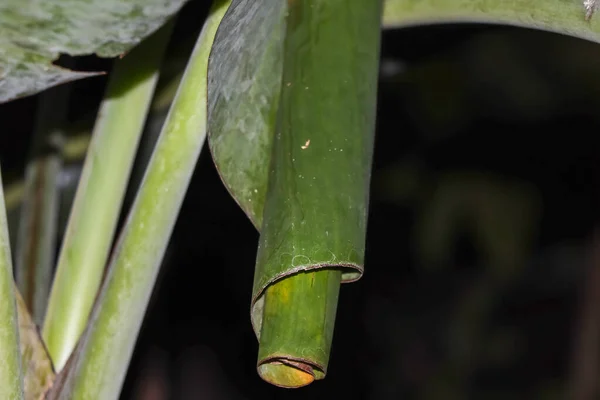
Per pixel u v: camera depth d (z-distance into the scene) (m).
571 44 2.06
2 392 0.94
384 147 2.53
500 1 0.96
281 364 0.91
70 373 1.01
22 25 0.92
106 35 0.93
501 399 3.64
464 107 2.26
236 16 0.94
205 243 2.58
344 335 3.41
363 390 3.41
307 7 0.92
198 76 0.98
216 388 3.50
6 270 0.94
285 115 0.90
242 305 2.98
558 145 2.61
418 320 3.57
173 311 2.96
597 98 2.17
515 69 2.12
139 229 0.99
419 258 3.08
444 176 2.65
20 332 1.02
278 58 0.95
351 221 0.88
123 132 1.08
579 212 3.04
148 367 2.81
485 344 3.62
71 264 1.07
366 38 0.92
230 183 0.95
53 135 1.25
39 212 1.22
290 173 0.89
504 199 2.64
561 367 3.82
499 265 2.70
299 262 0.88
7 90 0.95
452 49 2.05
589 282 3.13
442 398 3.50
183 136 0.99
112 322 0.99
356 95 0.90
